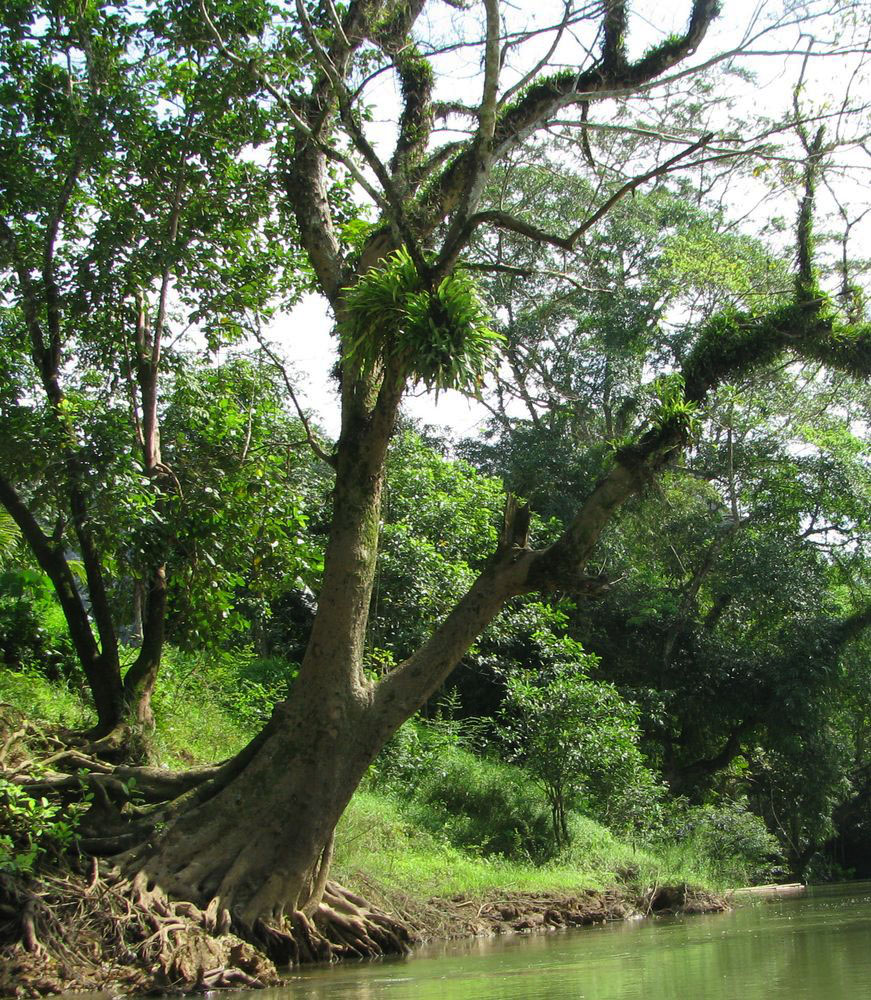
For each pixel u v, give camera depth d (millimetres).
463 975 8297
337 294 11797
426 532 21953
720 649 26656
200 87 12672
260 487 13633
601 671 26891
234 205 13883
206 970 8062
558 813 18000
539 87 12695
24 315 12961
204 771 10172
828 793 26484
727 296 22734
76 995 7648
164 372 15086
